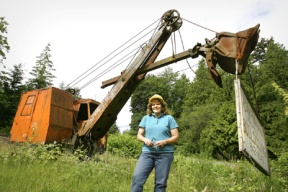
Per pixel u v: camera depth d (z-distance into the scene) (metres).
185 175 6.36
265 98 32.81
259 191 5.22
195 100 53.56
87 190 4.77
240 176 6.12
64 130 9.95
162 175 3.52
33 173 5.39
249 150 4.24
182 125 41.53
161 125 3.73
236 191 5.23
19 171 5.41
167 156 3.58
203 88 54.03
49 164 6.70
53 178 5.24
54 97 9.89
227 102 34.59
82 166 6.69
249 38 6.89
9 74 30.89
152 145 3.60
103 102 9.98
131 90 10.16
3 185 4.22
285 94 7.36
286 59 40.91
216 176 6.86
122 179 6.34
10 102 29.05
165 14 9.46
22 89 31.48
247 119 4.62
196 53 8.35
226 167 7.20
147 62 9.78
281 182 5.73
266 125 25.20
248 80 35.00
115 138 20.77
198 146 36.47
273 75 38.84
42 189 4.21
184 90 72.12
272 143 16.16
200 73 55.44
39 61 35.97
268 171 5.77
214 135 28.64
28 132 9.81
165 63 9.10
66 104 10.38
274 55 42.31
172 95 72.69
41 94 10.16
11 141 10.37
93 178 5.88
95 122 10.00
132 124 64.88
